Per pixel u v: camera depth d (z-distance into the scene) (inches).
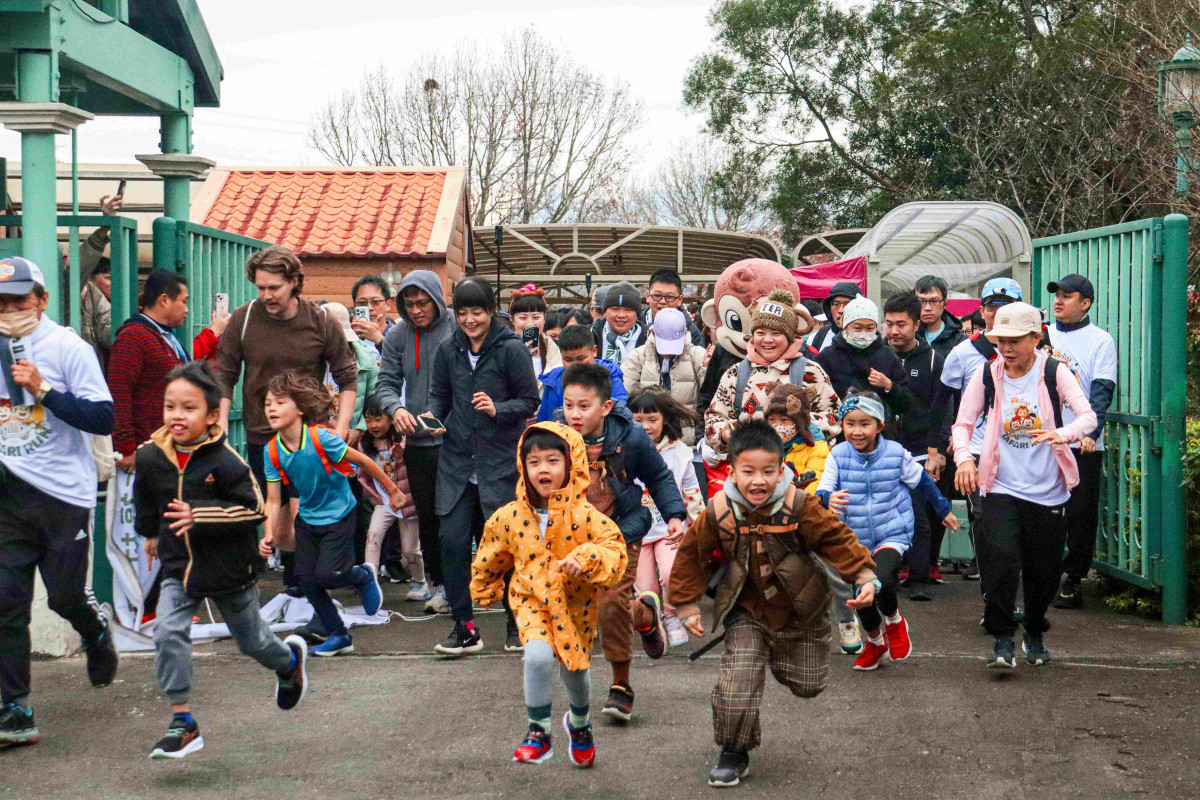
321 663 242.2
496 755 183.0
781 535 174.9
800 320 281.3
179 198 331.6
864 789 168.1
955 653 244.5
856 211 1248.2
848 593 223.8
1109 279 303.1
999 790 167.2
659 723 198.5
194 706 210.1
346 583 249.4
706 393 305.0
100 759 182.2
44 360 193.2
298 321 270.4
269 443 246.2
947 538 331.0
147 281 257.3
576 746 176.4
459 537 248.1
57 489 195.0
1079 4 960.3
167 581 183.3
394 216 641.6
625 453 208.4
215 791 168.7
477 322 248.1
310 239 609.0
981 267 551.5
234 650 254.1
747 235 839.7
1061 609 292.0
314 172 689.6
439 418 254.8
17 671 188.1
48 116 244.1
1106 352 283.6
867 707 205.9
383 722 199.9
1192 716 198.8
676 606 178.5
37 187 248.8
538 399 252.7
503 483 247.8
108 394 198.1
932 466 305.1
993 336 226.8
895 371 299.3
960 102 1015.6
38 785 170.9
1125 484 291.9
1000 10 1027.3
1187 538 275.9
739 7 1233.4
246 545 185.2
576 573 169.3
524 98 1566.2
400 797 166.4
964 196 1042.1
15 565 189.6
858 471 233.0
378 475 253.1
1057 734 190.2
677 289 341.4
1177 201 544.4
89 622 203.6
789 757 181.3
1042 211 888.3
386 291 371.6
